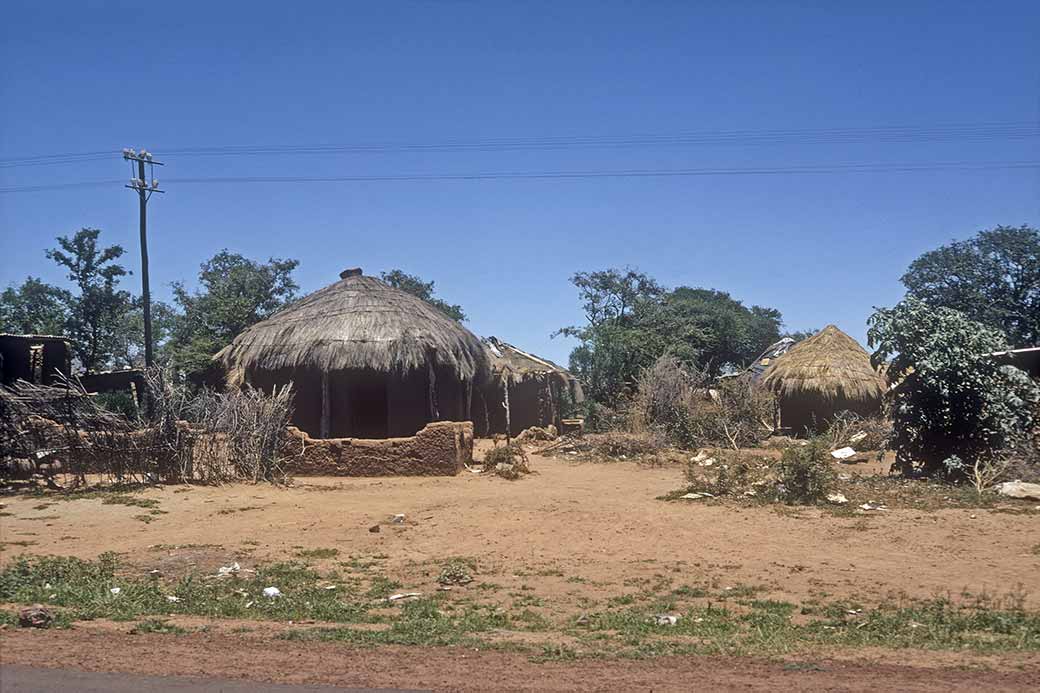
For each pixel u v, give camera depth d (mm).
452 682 6215
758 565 10992
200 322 41219
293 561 11375
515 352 36406
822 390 30203
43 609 8102
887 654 7152
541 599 9516
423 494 16656
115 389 32906
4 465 18031
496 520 13641
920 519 13352
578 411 37844
